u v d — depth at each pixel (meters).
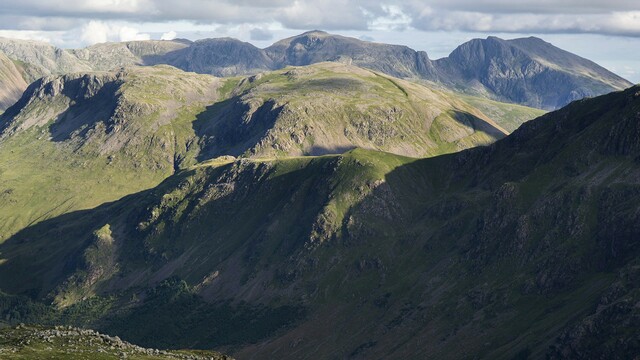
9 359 117.25
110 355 131.88
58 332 142.88
